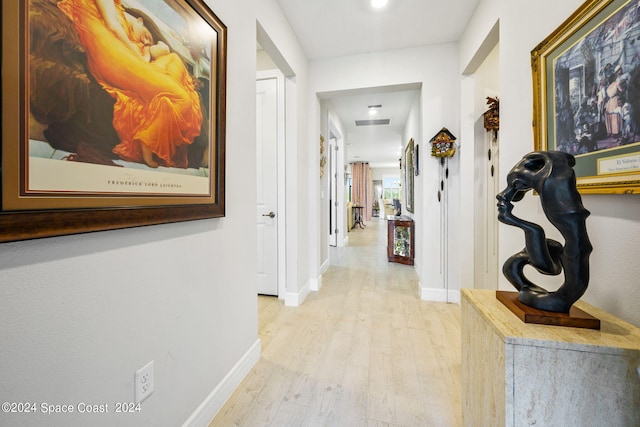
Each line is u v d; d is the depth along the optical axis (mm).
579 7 974
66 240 679
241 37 1512
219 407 1308
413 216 4043
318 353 1780
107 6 758
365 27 2334
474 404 1015
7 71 548
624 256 851
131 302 860
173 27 994
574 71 1010
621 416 702
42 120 608
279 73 2617
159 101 933
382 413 1290
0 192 541
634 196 818
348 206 8242
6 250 571
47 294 642
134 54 839
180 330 1074
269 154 2711
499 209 921
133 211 836
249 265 1606
